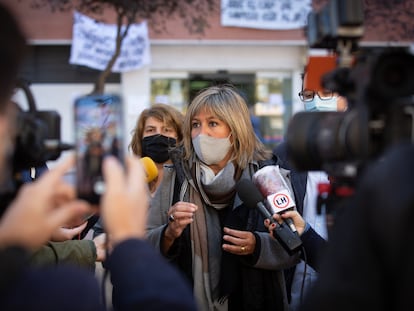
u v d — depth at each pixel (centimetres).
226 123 205
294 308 205
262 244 187
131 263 84
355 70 98
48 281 74
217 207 206
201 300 195
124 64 730
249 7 751
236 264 196
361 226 81
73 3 711
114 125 98
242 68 778
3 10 81
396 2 693
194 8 737
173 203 208
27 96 118
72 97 102
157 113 255
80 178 92
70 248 158
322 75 111
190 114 212
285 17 755
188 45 764
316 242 180
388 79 93
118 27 634
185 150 214
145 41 732
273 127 773
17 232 81
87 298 75
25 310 71
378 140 95
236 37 759
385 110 94
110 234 90
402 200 75
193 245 199
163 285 82
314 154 109
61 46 739
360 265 79
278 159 229
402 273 75
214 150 202
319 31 113
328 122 107
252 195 179
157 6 678
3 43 79
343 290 79
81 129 97
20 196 86
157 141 244
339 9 105
